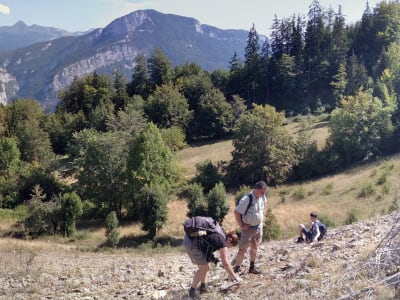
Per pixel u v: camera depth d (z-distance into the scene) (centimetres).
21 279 1161
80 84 9988
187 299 706
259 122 5400
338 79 8531
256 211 779
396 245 664
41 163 5672
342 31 10300
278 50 10250
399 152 5441
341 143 5484
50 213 3481
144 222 3312
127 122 6512
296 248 1032
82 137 5697
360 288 578
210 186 5272
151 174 4328
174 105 8262
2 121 8056
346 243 899
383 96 6750
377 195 3606
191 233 691
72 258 1781
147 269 1228
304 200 4184
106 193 4506
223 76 10238
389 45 9594
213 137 8212
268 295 648
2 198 5006
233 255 1255
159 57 10475
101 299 879
